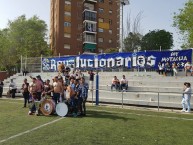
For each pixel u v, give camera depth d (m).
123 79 21.36
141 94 19.03
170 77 21.12
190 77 20.23
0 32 64.44
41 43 60.56
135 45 57.22
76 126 10.68
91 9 71.44
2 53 55.75
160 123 11.60
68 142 8.13
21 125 10.79
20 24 62.97
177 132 9.81
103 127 10.53
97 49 71.12
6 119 12.28
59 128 10.23
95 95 20.28
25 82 17.44
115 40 74.31
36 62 30.58
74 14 68.69
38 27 64.56
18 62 57.66
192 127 10.79
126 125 11.02
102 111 15.38
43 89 14.97
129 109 16.53
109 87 22.41
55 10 70.00
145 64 23.61
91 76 22.94
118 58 25.03
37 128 10.18
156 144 8.09
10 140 8.28
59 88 14.76
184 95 16.05
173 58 22.44
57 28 67.12
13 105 18.27
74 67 27.61
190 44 39.06
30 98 15.37
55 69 29.12
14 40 60.66
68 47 67.19
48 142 8.10
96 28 70.94
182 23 39.09
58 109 13.49
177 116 13.69
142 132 9.73
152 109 16.92
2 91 25.78
